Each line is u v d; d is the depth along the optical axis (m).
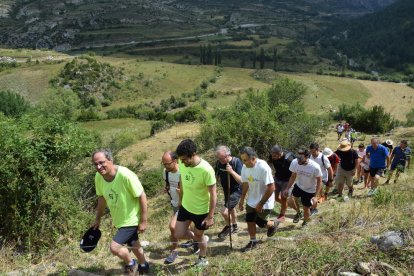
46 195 7.20
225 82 125.31
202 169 5.45
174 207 7.41
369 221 6.27
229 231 6.76
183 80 125.00
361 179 14.41
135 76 120.81
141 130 51.41
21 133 7.42
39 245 7.10
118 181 5.12
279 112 21.47
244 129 18.73
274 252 5.45
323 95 115.81
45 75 111.56
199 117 42.69
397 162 12.30
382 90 131.62
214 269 5.38
